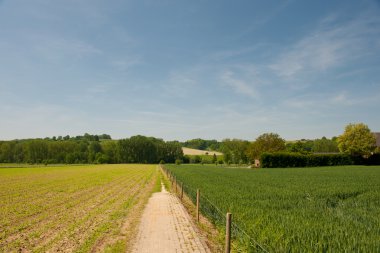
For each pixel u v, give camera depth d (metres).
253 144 96.50
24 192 30.62
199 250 10.71
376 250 8.50
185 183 30.61
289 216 12.98
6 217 17.69
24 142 154.00
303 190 24.05
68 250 11.21
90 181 43.81
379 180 34.56
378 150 89.75
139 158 150.12
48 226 15.10
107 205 21.61
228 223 8.67
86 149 159.12
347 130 88.88
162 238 12.26
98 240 12.45
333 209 15.91
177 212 18.25
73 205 21.91
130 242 11.91
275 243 9.50
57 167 100.81
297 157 77.50
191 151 182.50
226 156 128.25
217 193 21.47
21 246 11.82
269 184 29.59
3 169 85.69
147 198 25.22
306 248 8.83
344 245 8.85
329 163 80.44
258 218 12.52
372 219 13.05
